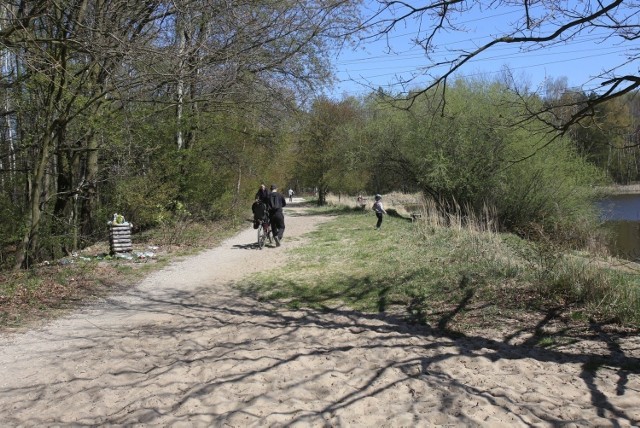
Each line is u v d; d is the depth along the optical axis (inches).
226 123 727.1
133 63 373.7
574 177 779.4
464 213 831.1
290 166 1273.4
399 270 365.4
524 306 259.3
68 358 209.5
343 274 377.4
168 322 265.0
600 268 287.6
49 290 331.6
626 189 1332.4
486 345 213.5
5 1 310.5
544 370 182.9
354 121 1259.8
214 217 828.6
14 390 177.3
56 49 366.9
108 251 501.7
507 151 788.0
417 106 832.3
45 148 410.9
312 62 621.9
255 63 525.3
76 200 562.9
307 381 176.6
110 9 364.5
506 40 199.0
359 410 154.3
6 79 424.8
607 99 200.1
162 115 594.6
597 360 190.1
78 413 156.3
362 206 1179.3
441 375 181.3
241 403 161.2
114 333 245.8
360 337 228.2
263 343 223.3
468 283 308.5
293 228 787.4
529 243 351.3
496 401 157.6
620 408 150.6
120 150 529.3
